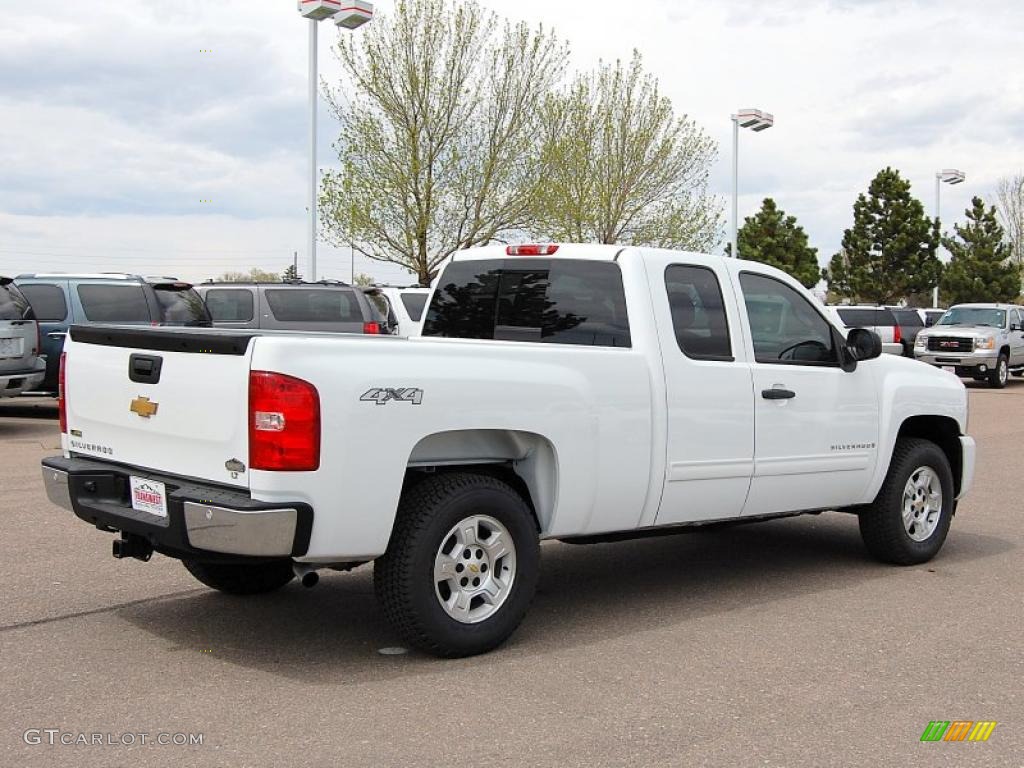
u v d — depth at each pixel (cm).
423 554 501
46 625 568
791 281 686
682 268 623
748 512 651
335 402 466
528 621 595
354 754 405
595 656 531
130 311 1546
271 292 1695
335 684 482
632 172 3453
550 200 3111
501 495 528
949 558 772
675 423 598
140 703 456
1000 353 2703
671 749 414
